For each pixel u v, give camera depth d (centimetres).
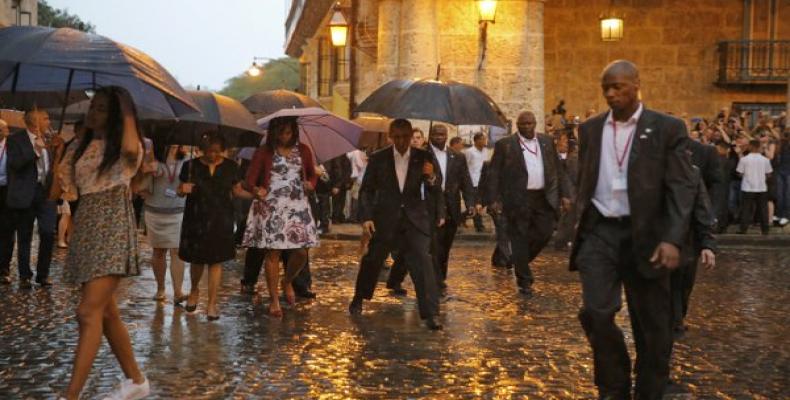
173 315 1316
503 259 1895
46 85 1026
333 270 1841
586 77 3158
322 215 2562
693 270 1158
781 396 920
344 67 4541
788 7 3142
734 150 2641
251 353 1077
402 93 1330
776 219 2778
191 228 1282
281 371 991
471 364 1035
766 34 3142
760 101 3180
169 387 916
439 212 1434
